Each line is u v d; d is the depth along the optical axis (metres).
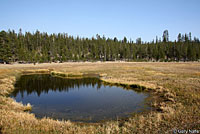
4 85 20.08
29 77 32.59
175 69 40.03
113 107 12.77
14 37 77.94
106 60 98.56
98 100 15.15
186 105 10.62
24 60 67.06
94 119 10.19
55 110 12.25
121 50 100.44
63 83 25.75
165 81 21.62
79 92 19.16
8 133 6.21
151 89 18.48
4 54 57.81
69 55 85.62
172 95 13.76
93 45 100.19
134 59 94.94
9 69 41.16
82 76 34.16
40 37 98.00
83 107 12.96
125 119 9.96
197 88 15.26
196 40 110.69
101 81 27.23
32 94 18.16
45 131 6.95
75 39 111.56
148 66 52.09
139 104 13.28
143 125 7.56
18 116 8.46
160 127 7.12
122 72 35.41
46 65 60.50
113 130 7.25
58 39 100.19
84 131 7.10
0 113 8.45
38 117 10.56
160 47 90.56
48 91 19.88
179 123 7.34
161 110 11.08
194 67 45.94
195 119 7.61
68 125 7.93
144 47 101.94
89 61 91.81
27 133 6.42
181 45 90.75
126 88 20.69
